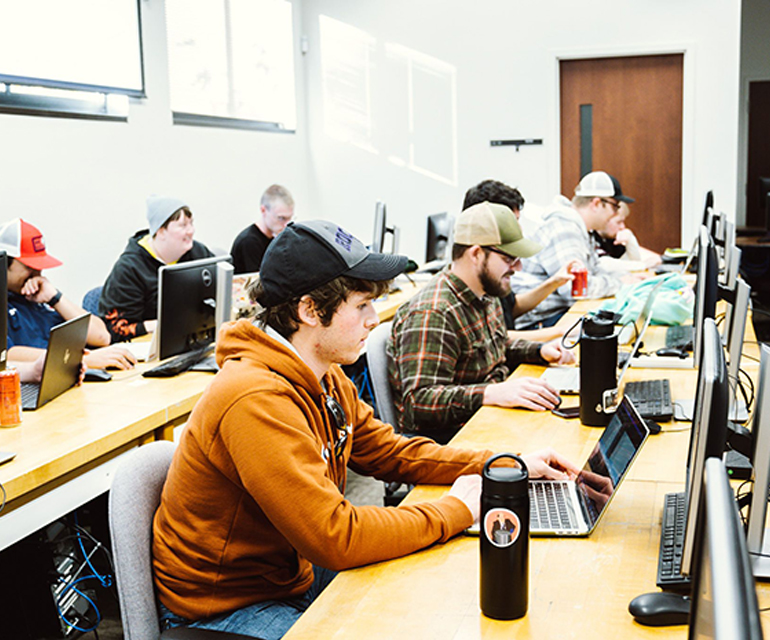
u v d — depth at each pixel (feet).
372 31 23.61
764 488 4.24
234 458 4.51
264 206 17.42
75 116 15.58
